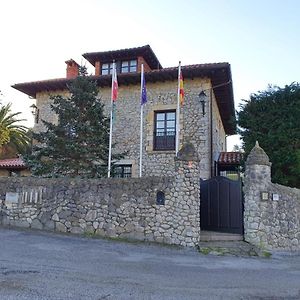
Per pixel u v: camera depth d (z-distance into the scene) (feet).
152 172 50.01
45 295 16.03
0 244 27.30
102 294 16.72
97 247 28.94
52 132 44.42
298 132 42.34
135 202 33.60
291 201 35.86
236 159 53.88
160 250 29.84
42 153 43.60
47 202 35.81
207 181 40.29
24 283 17.63
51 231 34.71
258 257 30.42
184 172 33.30
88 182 35.12
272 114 45.29
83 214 34.50
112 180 34.58
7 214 36.91
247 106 47.11
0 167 61.82
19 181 37.35
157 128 52.11
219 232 36.45
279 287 20.15
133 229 33.12
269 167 35.27
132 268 22.65
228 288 19.42
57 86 57.00
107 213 33.94
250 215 33.96
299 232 35.78
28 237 31.09
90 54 58.90
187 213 32.45
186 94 50.96
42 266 21.35
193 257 28.19
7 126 80.23
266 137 43.83
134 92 53.83
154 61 60.49
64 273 20.07
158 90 52.49
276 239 33.91
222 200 37.81
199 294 17.92
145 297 16.75
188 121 50.06
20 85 57.31
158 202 33.17
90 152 43.50
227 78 51.06
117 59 59.77
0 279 18.08
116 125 53.47
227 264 26.32
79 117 44.39
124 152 49.14
